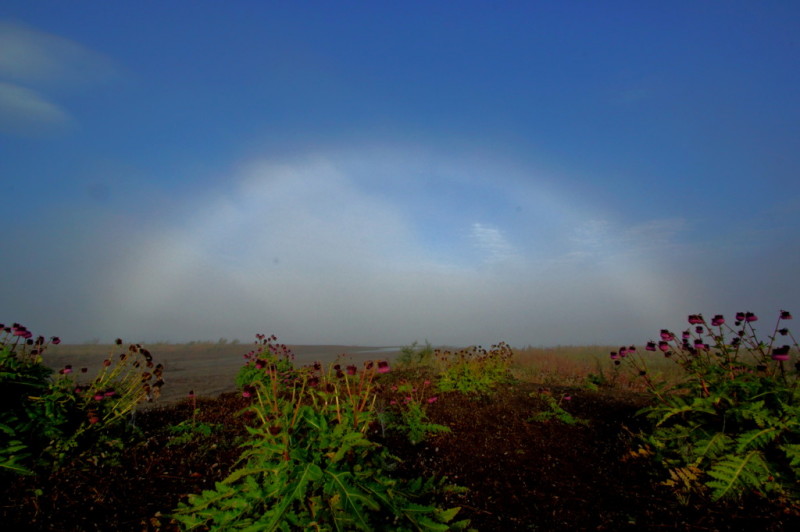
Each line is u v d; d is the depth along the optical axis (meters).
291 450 2.79
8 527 3.11
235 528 2.64
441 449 5.42
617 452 5.32
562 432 6.31
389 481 3.02
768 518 3.50
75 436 4.36
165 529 3.24
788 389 4.36
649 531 3.45
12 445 3.92
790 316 4.68
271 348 8.74
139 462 4.48
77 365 12.78
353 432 3.03
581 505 3.94
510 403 8.24
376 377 10.41
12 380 4.46
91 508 3.48
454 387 9.59
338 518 2.50
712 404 4.72
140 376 5.36
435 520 3.02
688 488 4.04
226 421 6.29
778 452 4.07
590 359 15.98
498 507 3.88
